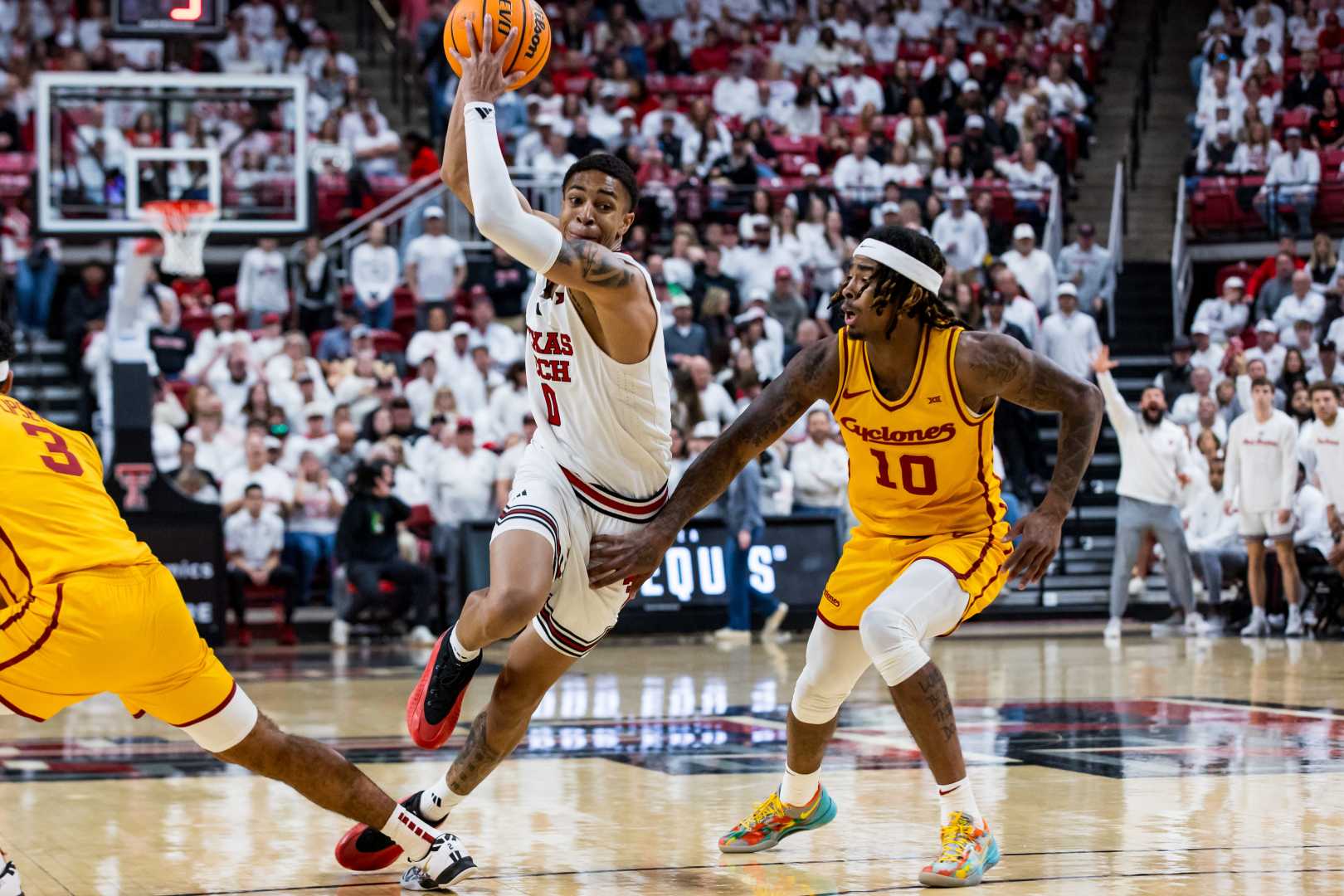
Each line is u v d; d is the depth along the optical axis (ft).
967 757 21.45
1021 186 67.36
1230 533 51.11
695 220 64.03
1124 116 79.97
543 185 62.44
